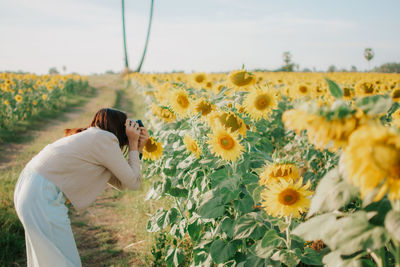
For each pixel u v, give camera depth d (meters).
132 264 3.31
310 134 1.13
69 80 22.12
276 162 2.05
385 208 1.23
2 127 9.52
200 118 2.84
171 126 3.68
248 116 2.66
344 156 1.15
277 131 6.23
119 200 5.05
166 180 3.14
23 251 3.50
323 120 1.09
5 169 6.23
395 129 1.00
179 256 2.94
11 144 8.28
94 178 2.32
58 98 16.39
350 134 1.09
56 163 2.18
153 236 3.62
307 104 1.14
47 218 2.10
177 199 3.17
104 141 2.27
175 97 3.22
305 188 1.77
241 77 3.12
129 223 4.19
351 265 1.44
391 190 0.97
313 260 1.86
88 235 3.99
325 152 4.20
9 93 12.39
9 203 4.41
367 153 0.95
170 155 3.21
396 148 0.94
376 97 1.18
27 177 2.18
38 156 2.26
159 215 3.18
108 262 3.39
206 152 2.55
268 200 1.83
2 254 3.35
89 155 2.24
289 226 1.95
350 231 1.23
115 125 2.54
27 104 11.91
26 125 10.64
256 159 2.58
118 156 2.32
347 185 1.23
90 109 15.66
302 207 1.78
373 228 1.21
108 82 37.91
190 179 2.90
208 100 2.98
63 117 13.18
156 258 3.16
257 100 2.61
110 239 3.87
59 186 2.18
